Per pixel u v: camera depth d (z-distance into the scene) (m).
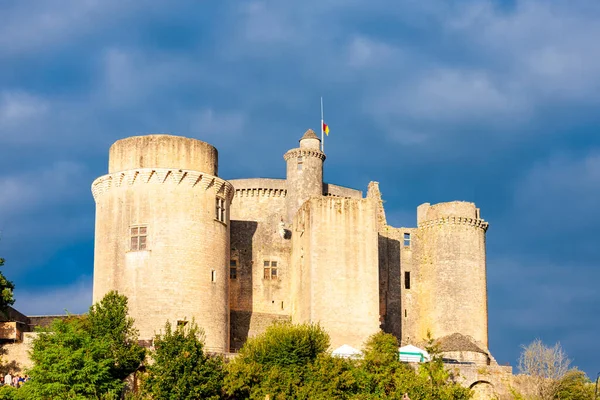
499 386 90.69
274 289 102.88
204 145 91.38
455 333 103.88
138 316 86.00
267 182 115.62
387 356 82.69
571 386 91.75
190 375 74.19
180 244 87.69
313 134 115.25
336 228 94.44
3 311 85.50
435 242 107.69
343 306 92.81
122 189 89.25
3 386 75.62
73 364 73.25
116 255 88.19
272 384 77.12
